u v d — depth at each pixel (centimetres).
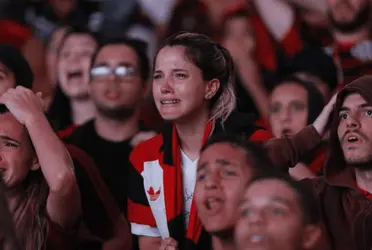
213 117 1115
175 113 1101
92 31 1703
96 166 1269
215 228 943
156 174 1123
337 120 1047
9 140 1105
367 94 1025
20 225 1105
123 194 1333
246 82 1717
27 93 1127
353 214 1012
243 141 971
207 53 1108
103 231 1212
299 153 1080
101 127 1413
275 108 1406
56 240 1106
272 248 838
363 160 1022
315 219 856
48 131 1104
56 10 2080
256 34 1836
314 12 1791
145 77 1438
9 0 2089
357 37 1652
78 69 1616
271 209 844
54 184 1080
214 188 944
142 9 2069
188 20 1939
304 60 1642
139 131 1418
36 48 1922
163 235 1117
